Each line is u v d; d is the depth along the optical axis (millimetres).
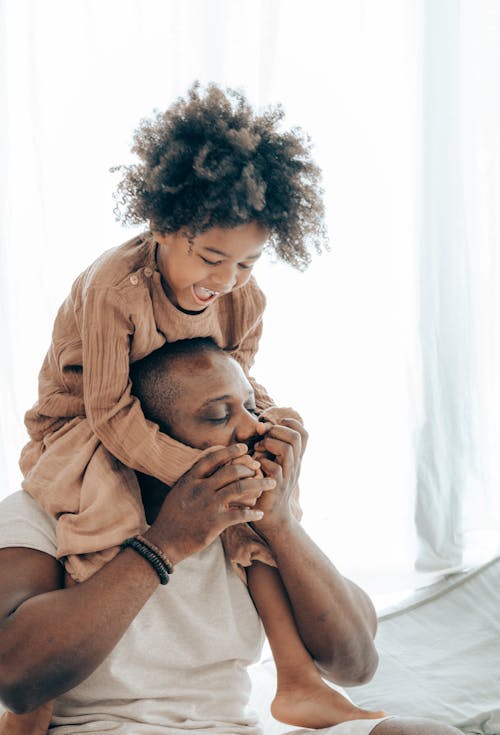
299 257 1211
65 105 2520
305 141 1207
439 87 2795
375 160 2814
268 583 1380
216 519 1215
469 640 2512
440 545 2873
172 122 1180
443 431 2895
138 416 1263
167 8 2547
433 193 2830
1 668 1189
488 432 2994
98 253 2564
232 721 1343
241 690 1367
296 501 1479
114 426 1266
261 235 1162
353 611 1354
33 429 1419
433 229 2840
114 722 1275
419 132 2811
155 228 1172
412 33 2785
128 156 2551
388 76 2801
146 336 1268
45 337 2547
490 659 2412
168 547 1220
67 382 1367
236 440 1310
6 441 2482
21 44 2475
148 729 1273
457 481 2898
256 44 2643
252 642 1385
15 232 2514
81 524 1265
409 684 2320
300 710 1359
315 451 2918
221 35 2559
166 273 1249
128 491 1309
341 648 1356
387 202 2840
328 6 2711
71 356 1343
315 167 1204
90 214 2553
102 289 1244
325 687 1368
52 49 2500
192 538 1220
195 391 1281
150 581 1213
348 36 2738
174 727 1292
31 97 2465
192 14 2553
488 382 3004
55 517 1300
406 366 2895
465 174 2924
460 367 2904
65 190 2537
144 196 1174
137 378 1308
